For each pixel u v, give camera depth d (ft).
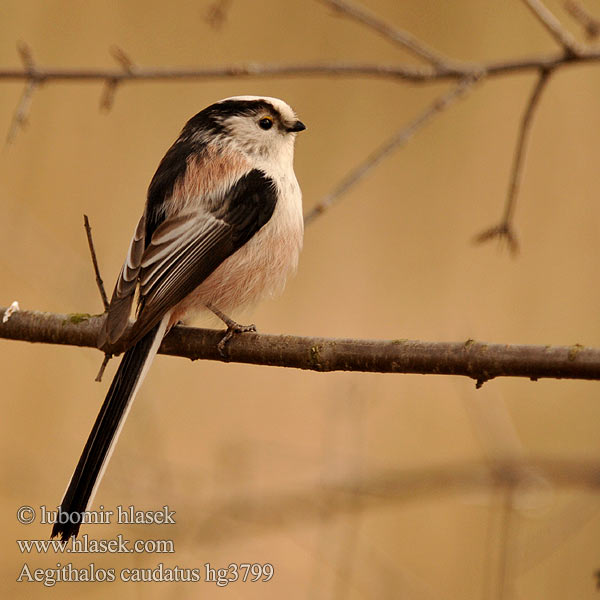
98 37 42.88
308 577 34.06
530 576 33.76
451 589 35.50
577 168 42.96
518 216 42.65
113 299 23.68
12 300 38.86
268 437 38.32
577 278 41.45
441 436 38.47
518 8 44.11
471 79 26.84
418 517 36.76
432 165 43.55
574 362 18.89
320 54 43.65
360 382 32.63
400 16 43.98
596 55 26.58
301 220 28.25
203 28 43.68
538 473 29.53
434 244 42.55
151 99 42.68
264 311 41.16
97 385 37.88
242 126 27.91
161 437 33.53
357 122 43.52
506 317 40.91
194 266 25.64
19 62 41.86
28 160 40.86
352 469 30.94
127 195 41.04
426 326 40.91
